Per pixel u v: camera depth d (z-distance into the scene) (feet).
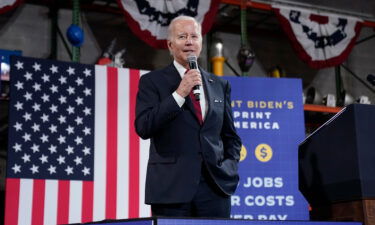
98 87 14.42
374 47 23.82
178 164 6.02
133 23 15.84
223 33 21.56
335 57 18.99
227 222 4.49
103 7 18.90
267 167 15.05
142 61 19.65
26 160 13.21
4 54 15.20
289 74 22.27
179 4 16.35
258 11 20.39
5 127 16.99
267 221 4.63
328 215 6.01
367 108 5.59
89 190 13.61
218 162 6.18
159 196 5.94
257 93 15.56
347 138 5.58
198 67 6.73
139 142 14.40
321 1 20.94
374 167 5.43
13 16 17.87
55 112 13.82
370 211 5.30
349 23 19.58
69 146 13.71
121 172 14.02
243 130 15.21
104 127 14.19
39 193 13.12
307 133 21.04
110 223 4.80
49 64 14.08
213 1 16.85
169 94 6.43
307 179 6.33
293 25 18.66
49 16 18.33
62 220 13.19
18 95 13.57
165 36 16.15
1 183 16.57
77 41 15.84
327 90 22.71
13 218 12.76
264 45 22.17
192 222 4.36
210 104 6.38
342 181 5.62
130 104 14.62
